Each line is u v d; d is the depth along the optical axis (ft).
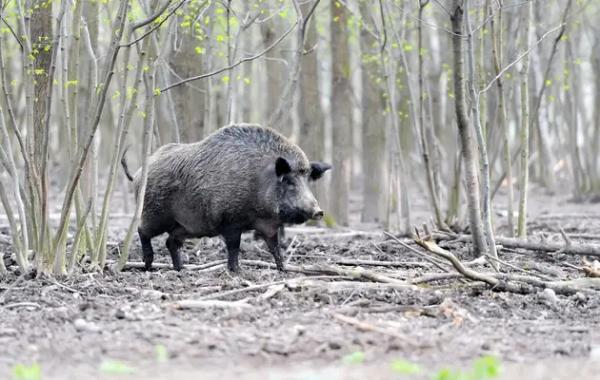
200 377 25.79
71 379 25.49
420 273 43.21
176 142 55.01
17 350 28.45
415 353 28.76
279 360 27.78
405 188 59.36
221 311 33.91
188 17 49.73
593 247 47.52
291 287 37.58
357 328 31.45
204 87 60.49
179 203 44.83
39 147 41.96
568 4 53.42
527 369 27.07
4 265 43.32
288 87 55.11
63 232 40.11
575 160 96.68
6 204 40.01
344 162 75.46
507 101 60.34
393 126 61.82
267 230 43.88
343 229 69.51
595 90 99.60
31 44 41.86
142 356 27.96
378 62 72.18
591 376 26.21
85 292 37.76
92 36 46.34
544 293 37.55
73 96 41.06
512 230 54.60
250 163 43.24
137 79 41.22
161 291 38.37
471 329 32.42
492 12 46.78
